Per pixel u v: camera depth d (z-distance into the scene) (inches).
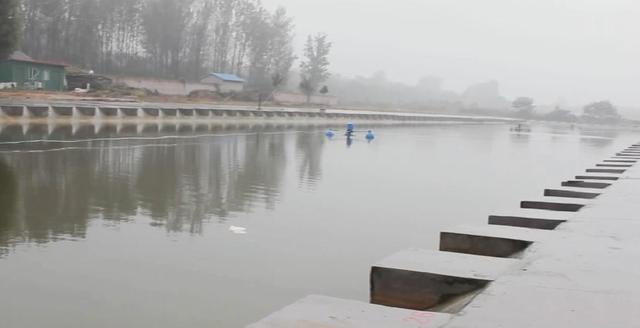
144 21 2432.3
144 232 346.9
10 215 373.1
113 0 2300.7
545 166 864.3
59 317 214.7
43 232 335.9
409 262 193.2
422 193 555.8
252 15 2923.2
